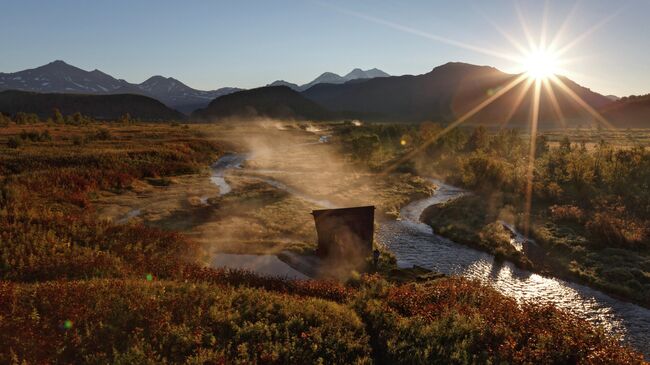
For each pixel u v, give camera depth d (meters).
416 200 52.97
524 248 33.28
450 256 32.00
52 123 150.50
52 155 60.75
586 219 38.06
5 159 56.34
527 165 63.69
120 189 52.38
